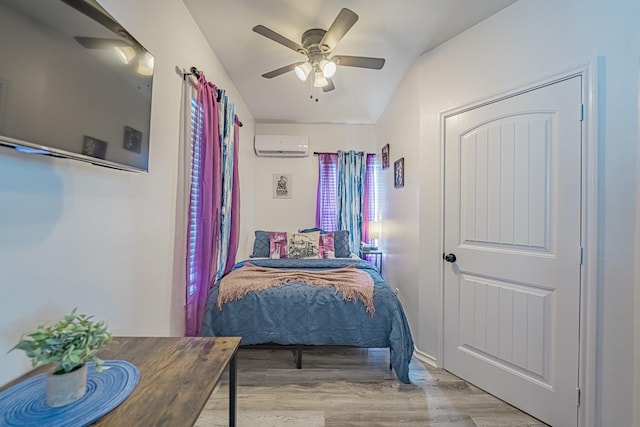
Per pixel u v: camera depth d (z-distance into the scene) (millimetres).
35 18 700
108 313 1120
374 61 2016
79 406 665
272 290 2055
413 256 2449
